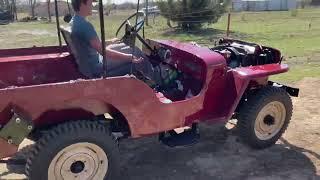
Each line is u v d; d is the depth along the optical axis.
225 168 5.05
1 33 25.12
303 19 33.53
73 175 4.16
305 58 12.47
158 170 5.00
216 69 4.90
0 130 3.71
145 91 4.27
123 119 4.39
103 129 4.16
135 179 4.78
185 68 5.15
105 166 4.28
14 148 3.78
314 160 5.27
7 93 3.62
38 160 3.95
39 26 31.58
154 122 4.48
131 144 5.68
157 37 24.28
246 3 56.03
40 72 5.04
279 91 5.46
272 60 5.68
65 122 4.13
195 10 28.20
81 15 4.43
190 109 4.74
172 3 28.31
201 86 4.93
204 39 22.50
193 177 4.83
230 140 5.83
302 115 6.76
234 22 33.06
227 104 5.07
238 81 4.97
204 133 6.05
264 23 30.66
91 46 4.46
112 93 4.07
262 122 5.46
